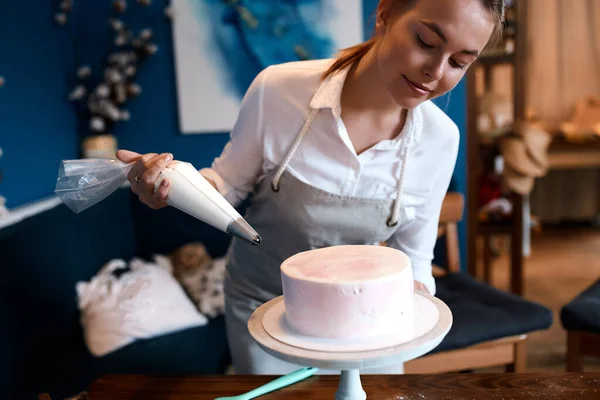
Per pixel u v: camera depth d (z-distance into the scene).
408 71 0.90
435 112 1.23
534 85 5.04
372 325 0.79
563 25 4.93
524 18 3.17
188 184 0.91
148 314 2.30
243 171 1.32
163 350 2.18
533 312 2.19
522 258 3.27
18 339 1.89
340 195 1.25
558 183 5.22
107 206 2.77
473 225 3.20
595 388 0.95
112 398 0.99
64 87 3.03
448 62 0.90
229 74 3.08
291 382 1.01
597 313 2.07
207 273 2.71
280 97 1.22
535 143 3.21
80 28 3.12
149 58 3.11
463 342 2.09
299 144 1.22
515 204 3.25
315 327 0.80
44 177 2.71
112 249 2.81
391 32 0.93
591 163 4.50
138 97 3.14
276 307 0.93
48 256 2.15
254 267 1.40
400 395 0.96
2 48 2.34
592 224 5.23
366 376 1.04
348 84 1.19
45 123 2.75
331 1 3.01
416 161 1.25
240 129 1.28
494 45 1.00
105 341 2.19
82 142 3.08
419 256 1.38
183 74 3.09
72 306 2.36
